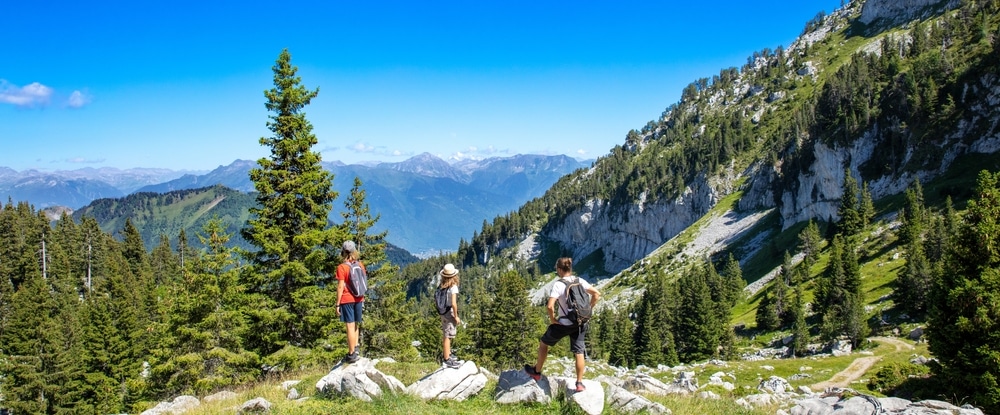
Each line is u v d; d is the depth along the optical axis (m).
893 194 124.62
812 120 181.00
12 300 77.81
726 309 97.25
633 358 91.81
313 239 25.34
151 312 76.69
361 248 37.75
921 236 94.00
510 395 13.45
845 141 142.38
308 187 25.55
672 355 86.50
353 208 37.81
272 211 25.84
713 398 17.38
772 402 20.83
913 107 129.25
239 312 26.00
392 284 39.88
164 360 31.52
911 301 71.19
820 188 147.88
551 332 12.80
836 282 84.69
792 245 140.88
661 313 100.56
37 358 52.53
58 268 101.00
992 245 27.69
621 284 182.12
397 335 39.75
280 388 17.06
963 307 27.64
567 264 12.89
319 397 14.29
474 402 13.55
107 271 103.31
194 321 28.88
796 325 78.44
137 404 26.91
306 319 25.72
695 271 126.88
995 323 26.20
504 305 61.00
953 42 173.25
